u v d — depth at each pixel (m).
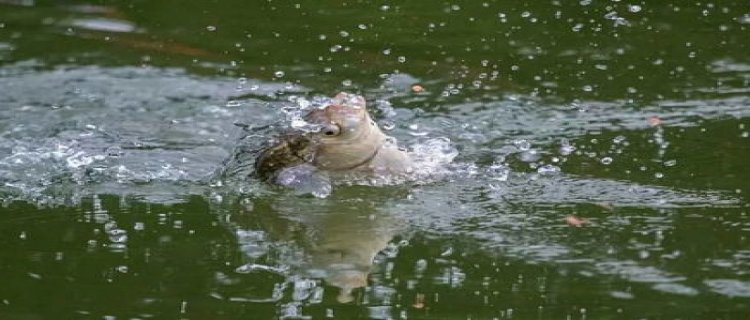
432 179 13.11
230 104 15.99
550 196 12.62
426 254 11.06
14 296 10.09
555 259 10.93
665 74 17.02
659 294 10.12
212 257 10.97
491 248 11.20
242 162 13.80
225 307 9.86
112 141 14.54
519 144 14.34
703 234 11.45
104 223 11.88
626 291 10.17
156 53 18.33
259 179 13.16
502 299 10.02
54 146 14.34
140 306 9.88
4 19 20.09
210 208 12.32
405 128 14.90
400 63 17.78
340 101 12.93
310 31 19.52
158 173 13.45
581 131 14.77
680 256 10.95
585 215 12.05
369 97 16.20
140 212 12.21
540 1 21.00
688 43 18.47
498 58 17.97
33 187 13.00
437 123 15.06
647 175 13.23
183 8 20.81
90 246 11.26
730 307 9.82
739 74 16.91
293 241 11.38
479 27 19.61
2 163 13.72
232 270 10.67
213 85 16.78
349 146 12.77
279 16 20.36
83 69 17.48
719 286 10.25
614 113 15.41
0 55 18.12
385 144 13.14
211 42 18.94
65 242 11.37
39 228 11.74
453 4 20.97
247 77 17.16
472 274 10.59
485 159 13.82
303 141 12.94
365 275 10.56
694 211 12.09
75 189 12.96
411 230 11.67
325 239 11.44
